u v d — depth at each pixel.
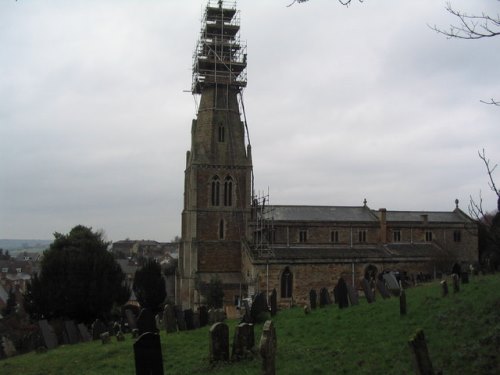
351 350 18.91
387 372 15.71
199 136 67.94
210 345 19.83
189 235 65.38
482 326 18.06
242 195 67.31
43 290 57.81
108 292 59.50
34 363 26.14
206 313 32.44
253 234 66.62
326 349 19.84
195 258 64.25
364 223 71.81
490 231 12.74
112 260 63.59
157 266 69.12
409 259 66.81
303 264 62.25
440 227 75.06
